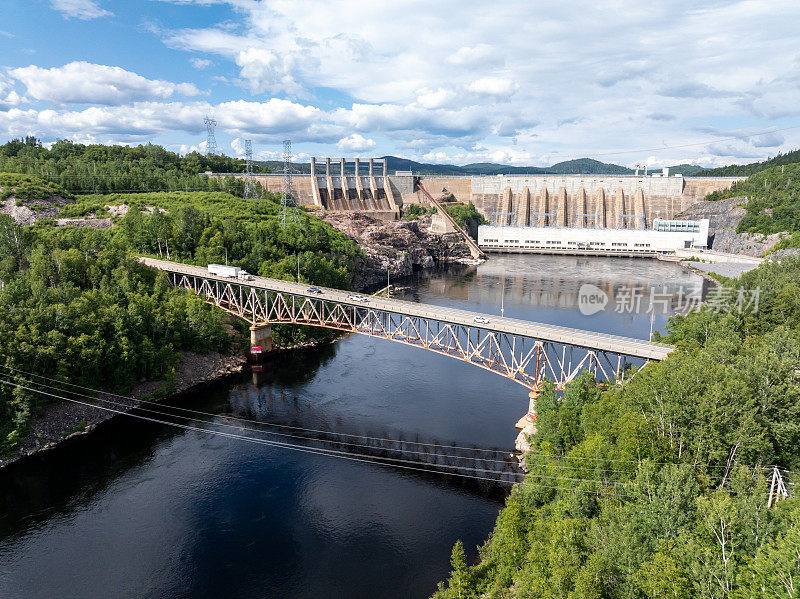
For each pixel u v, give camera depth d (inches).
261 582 2790.4
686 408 2714.1
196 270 6815.9
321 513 3356.3
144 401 4842.5
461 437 4261.8
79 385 4490.7
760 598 1663.4
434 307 5137.8
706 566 1787.6
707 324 4606.3
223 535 3152.1
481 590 2347.4
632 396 3161.9
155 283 6176.2
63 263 5679.1
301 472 3811.5
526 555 2383.1
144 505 3430.1
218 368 5684.1
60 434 4207.7
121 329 4906.5
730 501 2105.1
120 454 4028.1
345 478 3737.7
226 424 4532.5
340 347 6624.0
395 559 2960.1
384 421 4564.5
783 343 3686.0
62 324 4549.7
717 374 2874.0
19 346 4173.2
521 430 4328.3
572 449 2940.5
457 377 5565.9
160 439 4261.8
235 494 3555.6
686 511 2118.6
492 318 4726.9
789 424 2704.2
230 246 7849.4
